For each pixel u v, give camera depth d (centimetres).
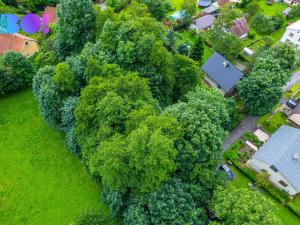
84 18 6053
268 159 5050
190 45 7969
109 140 4247
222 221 4091
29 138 5591
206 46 8394
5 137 5581
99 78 4778
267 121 6284
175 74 5738
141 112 4228
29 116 5962
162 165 3866
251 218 3741
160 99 5397
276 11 10031
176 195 4022
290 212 4950
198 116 4294
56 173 5112
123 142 4006
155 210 3941
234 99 6259
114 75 4922
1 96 6259
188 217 3975
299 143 5147
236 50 7712
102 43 5391
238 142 5809
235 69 6838
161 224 3906
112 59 5272
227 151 5662
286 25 9356
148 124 4047
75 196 4850
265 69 6088
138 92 4681
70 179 5044
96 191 4912
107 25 5397
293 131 5372
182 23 8950
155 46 5141
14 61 6131
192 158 4178
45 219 4609
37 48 7375
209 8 9781
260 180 5088
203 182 4291
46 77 5416
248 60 7806
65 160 5281
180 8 9950
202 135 4122
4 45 7119
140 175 4041
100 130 4322
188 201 4088
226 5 8344
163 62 5288
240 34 8544
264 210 3894
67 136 5122
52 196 4847
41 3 9144
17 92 6391
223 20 7794
